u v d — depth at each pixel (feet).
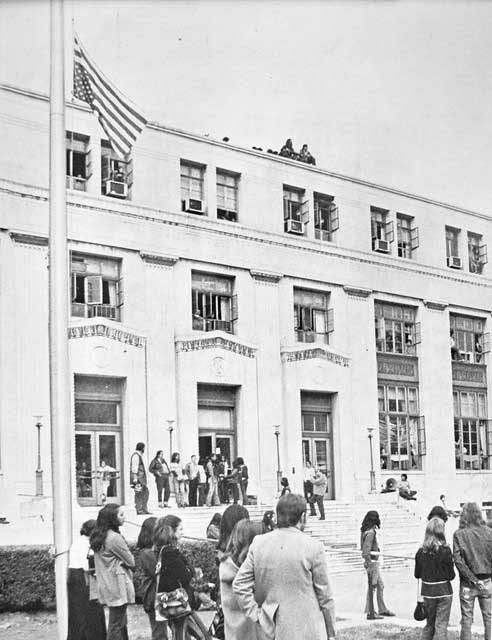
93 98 57.26
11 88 93.40
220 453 104.73
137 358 100.78
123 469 98.89
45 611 52.85
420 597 35.14
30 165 93.86
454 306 138.31
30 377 91.61
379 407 126.62
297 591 21.08
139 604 53.83
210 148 111.96
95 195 100.01
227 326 111.45
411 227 134.92
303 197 121.80
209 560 56.90
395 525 102.32
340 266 123.75
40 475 87.71
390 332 130.21
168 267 105.19
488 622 35.45
